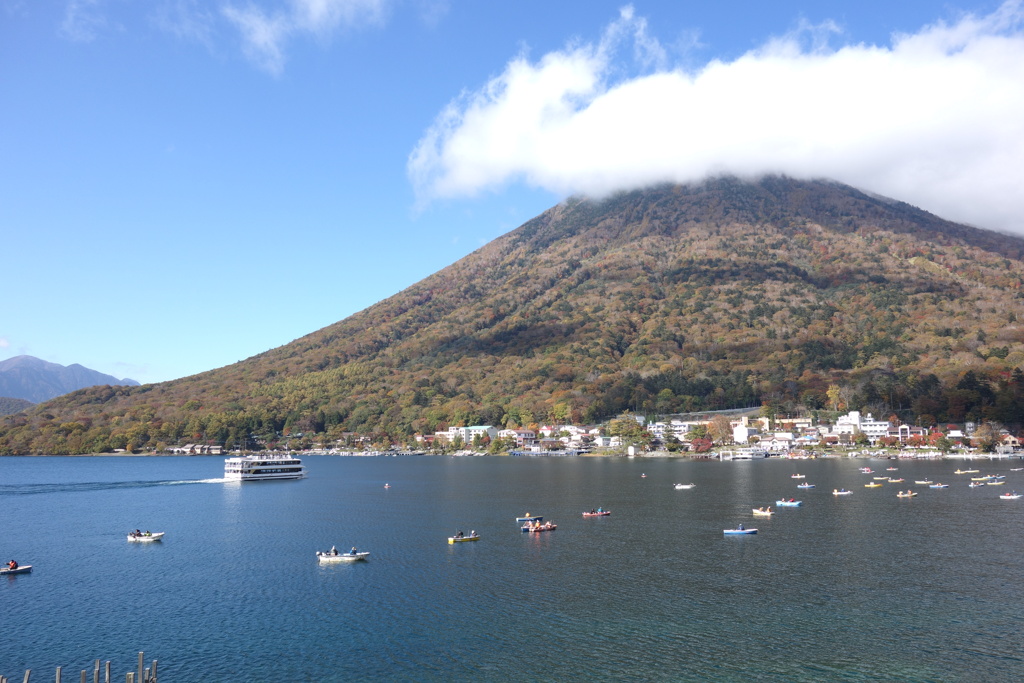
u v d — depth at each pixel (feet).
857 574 358.43
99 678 247.91
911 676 238.48
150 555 430.20
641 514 556.92
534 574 367.86
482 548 433.48
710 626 286.25
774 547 422.41
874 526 486.79
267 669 252.42
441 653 264.11
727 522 513.04
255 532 503.61
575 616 300.81
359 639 278.67
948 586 335.06
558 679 240.94
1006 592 324.60
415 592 338.75
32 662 263.29
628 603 316.60
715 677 240.32
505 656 260.21
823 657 254.68
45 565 406.00
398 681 241.35
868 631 278.46
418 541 459.32
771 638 272.72
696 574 363.15
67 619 307.78
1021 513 539.70
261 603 325.42
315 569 387.14
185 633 288.51
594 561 393.70
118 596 340.18
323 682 241.55
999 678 236.43
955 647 261.44
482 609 311.68
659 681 238.27
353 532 497.05
